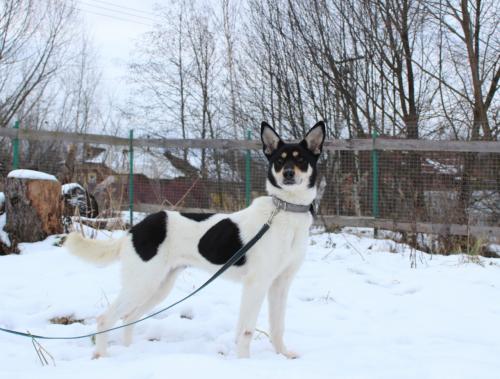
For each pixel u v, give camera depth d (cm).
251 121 1286
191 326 397
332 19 1151
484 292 492
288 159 333
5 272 537
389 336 371
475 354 317
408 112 1107
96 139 882
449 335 374
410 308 449
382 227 801
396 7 1073
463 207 771
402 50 1073
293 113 1214
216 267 342
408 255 686
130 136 911
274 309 345
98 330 335
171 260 354
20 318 415
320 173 874
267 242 321
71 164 878
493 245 746
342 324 407
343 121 1147
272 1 1228
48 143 888
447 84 1048
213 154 891
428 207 791
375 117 1106
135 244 347
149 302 369
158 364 261
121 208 862
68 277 525
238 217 343
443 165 790
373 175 825
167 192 907
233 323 405
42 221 661
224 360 282
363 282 542
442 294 488
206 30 1622
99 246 362
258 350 348
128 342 362
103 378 248
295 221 327
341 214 859
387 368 288
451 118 1012
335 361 305
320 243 766
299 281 541
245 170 868
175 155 909
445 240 758
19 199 648
